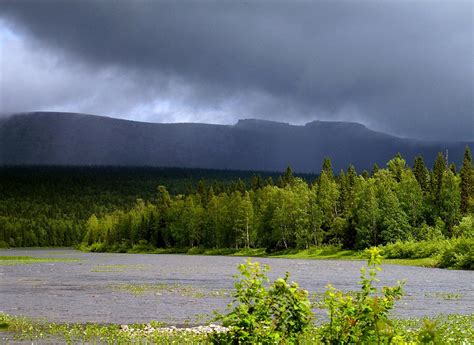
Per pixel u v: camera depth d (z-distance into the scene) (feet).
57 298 134.72
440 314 98.37
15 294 145.38
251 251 510.58
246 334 31.04
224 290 153.99
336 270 247.70
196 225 611.47
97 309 112.57
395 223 403.13
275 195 513.45
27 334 81.20
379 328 29.55
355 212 424.46
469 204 418.72
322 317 90.33
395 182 479.00
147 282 185.57
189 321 95.25
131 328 86.63
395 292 31.76
